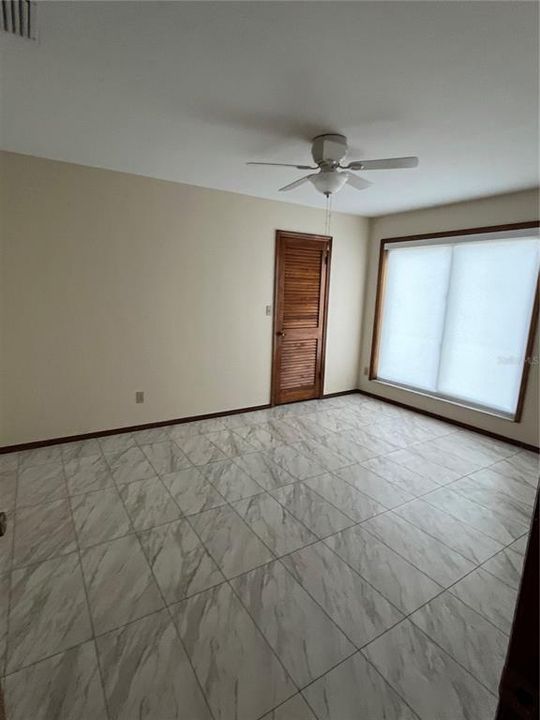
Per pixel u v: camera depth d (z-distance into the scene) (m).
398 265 4.73
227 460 3.17
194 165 3.06
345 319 5.05
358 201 4.04
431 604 1.79
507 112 2.03
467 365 4.06
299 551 2.12
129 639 1.56
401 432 3.93
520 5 1.28
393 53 1.56
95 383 3.45
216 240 3.86
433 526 2.38
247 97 1.96
